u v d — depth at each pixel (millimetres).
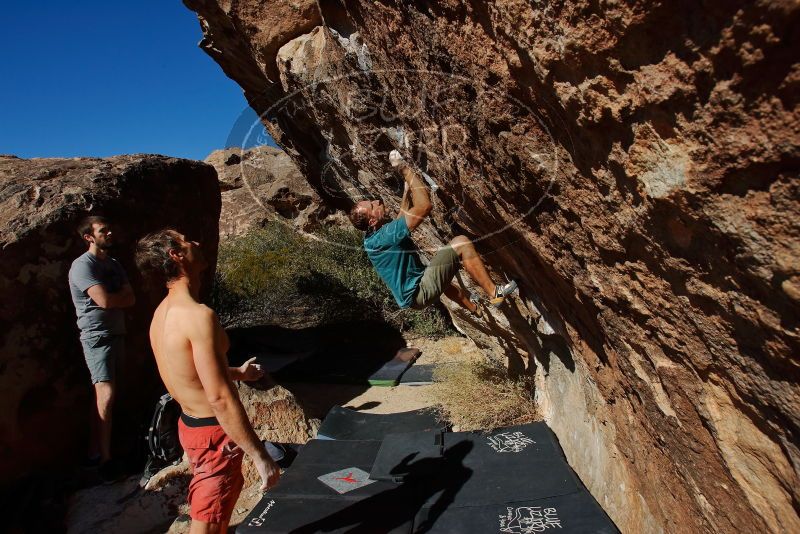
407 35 2227
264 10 4211
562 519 2871
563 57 1330
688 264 1340
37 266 4223
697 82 1036
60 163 5312
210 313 2463
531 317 3605
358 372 6582
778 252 1022
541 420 4422
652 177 1271
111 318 4160
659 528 2383
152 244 2531
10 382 4000
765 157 961
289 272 10016
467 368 5430
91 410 4234
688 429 1770
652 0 1016
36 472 4035
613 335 2143
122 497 3875
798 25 819
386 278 3264
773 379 1230
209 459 2582
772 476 1403
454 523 2971
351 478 3578
